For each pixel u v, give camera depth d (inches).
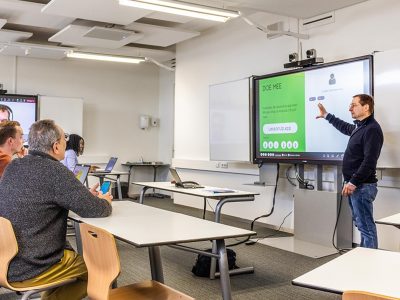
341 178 189.6
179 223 96.1
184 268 159.3
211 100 258.8
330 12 202.4
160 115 384.2
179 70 318.3
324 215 193.6
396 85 162.2
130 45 310.3
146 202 336.8
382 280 60.0
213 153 256.4
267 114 219.8
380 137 148.9
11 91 321.1
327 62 203.2
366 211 150.9
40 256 85.3
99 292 75.8
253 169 248.2
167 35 264.2
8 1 211.0
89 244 79.0
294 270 157.8
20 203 85.2
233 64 263.4
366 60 171.9
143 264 163.9
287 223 226.7
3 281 83.9
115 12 212.2
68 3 199.6
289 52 224.4
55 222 88.9
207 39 287.0
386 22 179.0
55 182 86.7
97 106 356.8
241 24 257.0
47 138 90.1
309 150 197.0
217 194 157.1
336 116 184.4
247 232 87.8
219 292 133.8
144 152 380.5
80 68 348.8
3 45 280.7
